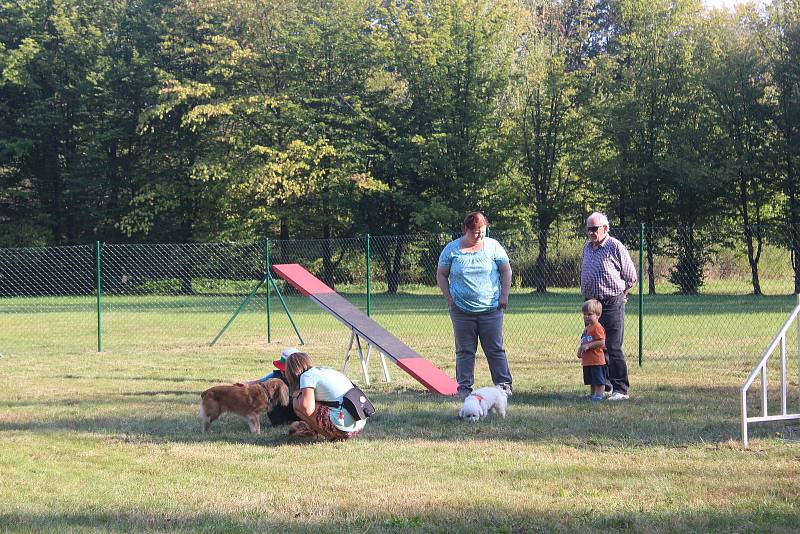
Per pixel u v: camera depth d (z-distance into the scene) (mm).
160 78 36562
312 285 11188
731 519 4684
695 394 9406
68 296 31906
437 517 4824
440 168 38000
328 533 4566
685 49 35875
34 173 41156
